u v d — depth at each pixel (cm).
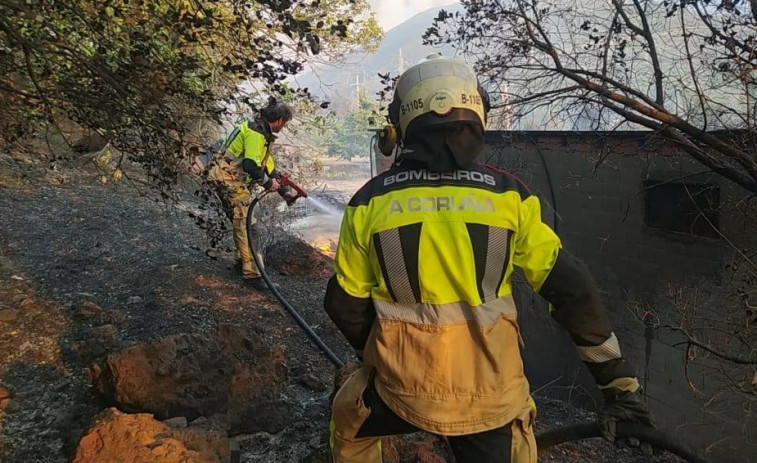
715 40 438
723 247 553
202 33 352
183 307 545
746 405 541
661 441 163
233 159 565
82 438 252
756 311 453
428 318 155
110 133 376
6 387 387
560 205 729
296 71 353
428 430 157
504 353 159
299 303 622
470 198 155
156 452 248
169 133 378
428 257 153
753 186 471
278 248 751
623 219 654
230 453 289
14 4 311
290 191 603
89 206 830
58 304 516
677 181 584
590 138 664
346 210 165
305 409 394
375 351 163
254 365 374
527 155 754
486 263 154
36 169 907
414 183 158
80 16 336
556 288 153
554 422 521
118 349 441
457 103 155
